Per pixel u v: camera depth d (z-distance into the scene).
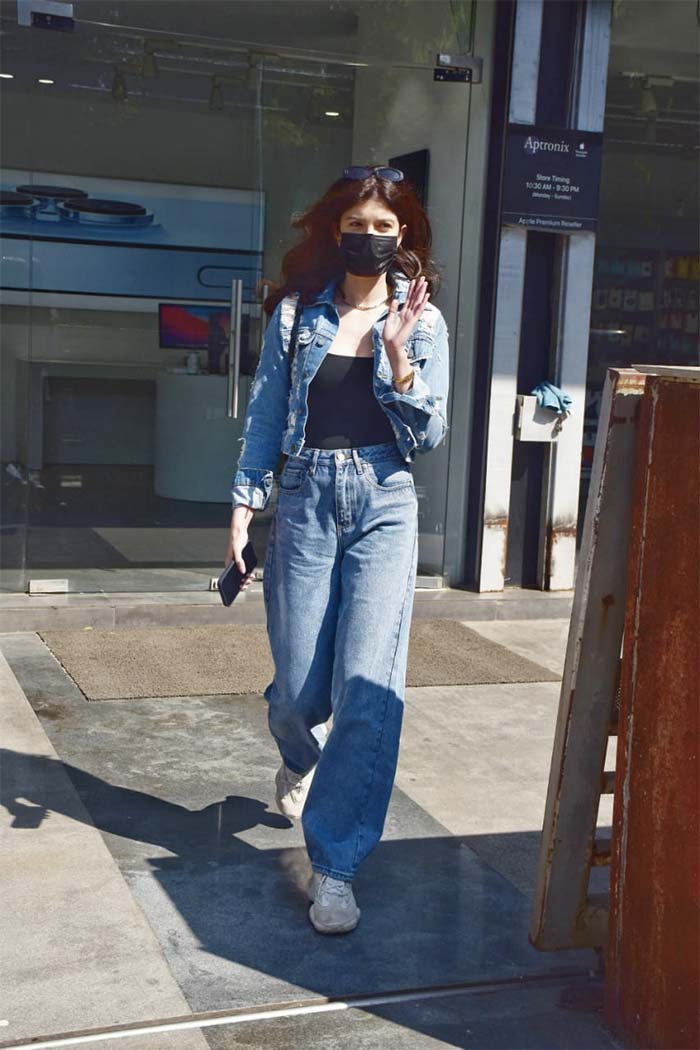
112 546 6.12
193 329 6.16
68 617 5.58
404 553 3.02
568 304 6.23
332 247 3.07
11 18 5.63
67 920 2.95
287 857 3.37
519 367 6.30
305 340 3.01
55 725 4.32
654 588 2.45
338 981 2.75
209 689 4.80
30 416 5.94
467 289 6.27
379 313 3.05
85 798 3.70
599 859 2.77
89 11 5.70
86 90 5.79
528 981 2.82
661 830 2.44
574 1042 2.58
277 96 6.05
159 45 5.84
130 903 3.05
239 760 4.09
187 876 3.22
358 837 2.99
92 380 6.02
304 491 3.03
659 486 2.44
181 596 5.91
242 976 2.75
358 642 2.97
